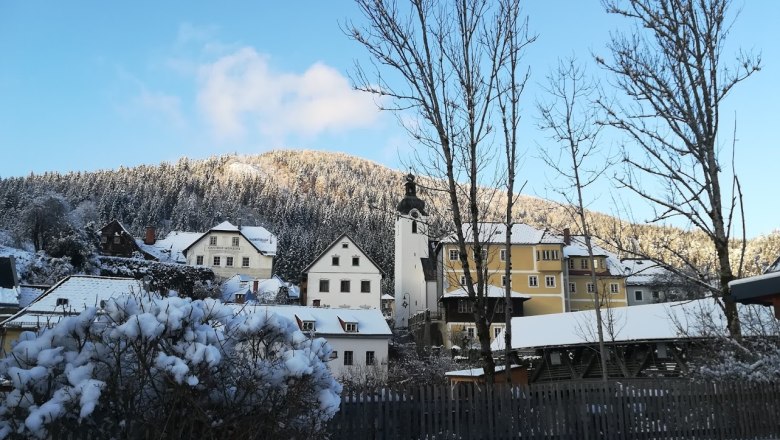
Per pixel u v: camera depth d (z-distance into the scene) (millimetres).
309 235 123125
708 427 12500
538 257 61625
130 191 144750
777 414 13219
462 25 12883
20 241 59844
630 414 11984
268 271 75875
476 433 10789
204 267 64312
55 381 6324
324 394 7320
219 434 6457
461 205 13609
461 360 45781
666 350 25062
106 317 6566
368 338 44781
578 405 11656
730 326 14250
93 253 58219
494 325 55312
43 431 5895
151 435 6262
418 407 10531
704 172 14539
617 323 27297
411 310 68750
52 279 50406
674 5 14859
